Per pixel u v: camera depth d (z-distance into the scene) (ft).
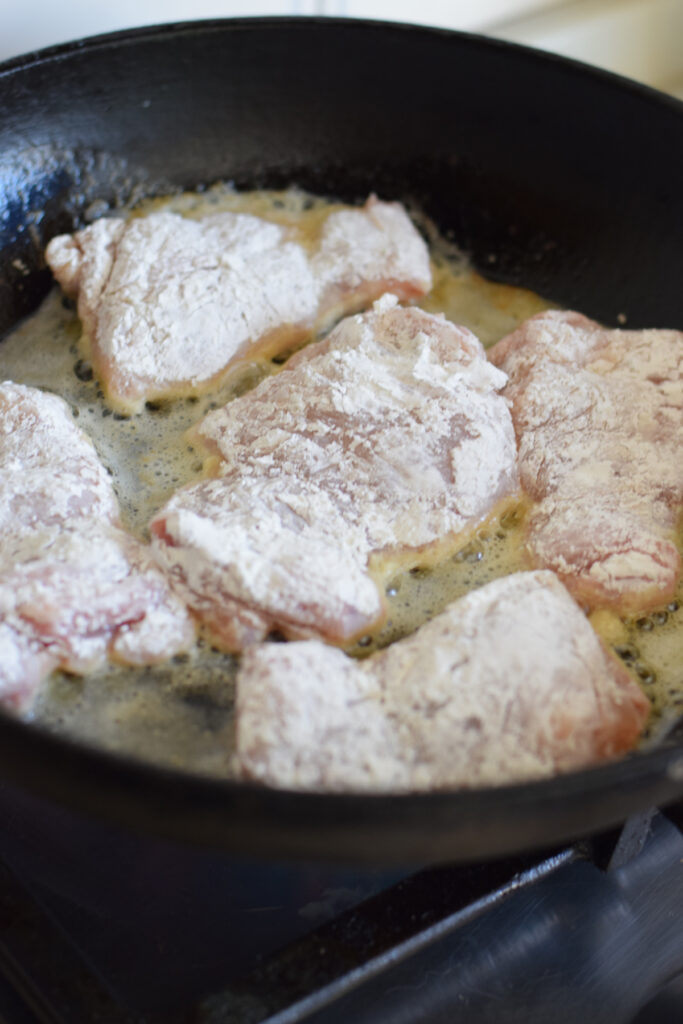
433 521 1.58
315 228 1.96
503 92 1.89
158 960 1.50
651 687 1.53
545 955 1.57
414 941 1.52
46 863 1.56
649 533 1.58
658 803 1.33
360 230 1.87
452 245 2.01
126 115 1.90
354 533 1.56
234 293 1.76
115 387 1.72
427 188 2.01
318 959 1.50
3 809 1.60
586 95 1.84
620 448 1.64
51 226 1.90
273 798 1.25
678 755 1.29
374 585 1.54
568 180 1.92
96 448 1.71
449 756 1.39
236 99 1.94
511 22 2.29
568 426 1.66
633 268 1.89
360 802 1.25
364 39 1.88
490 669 1.43
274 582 1.50
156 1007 1.47
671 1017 1.60
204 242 1.82
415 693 1.42
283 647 1.45
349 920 1.53
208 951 1.51
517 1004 1.54
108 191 1.94
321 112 1.96
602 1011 1.55
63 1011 1.46
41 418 1.64
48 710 1.49
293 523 1.56
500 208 1.98
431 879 1.55
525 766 1.39
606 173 1.88
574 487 1.62
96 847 1.57
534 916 1.58
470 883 1.55
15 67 1.79
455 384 1.64
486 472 1.60
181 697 1.50
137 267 1.78
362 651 1.53
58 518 1.57
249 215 1.90
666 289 1.86
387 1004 1.52
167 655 1.52
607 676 1.46
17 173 1.85
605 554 1.56
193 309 1.74
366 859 1.28
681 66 2.49
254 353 1.78
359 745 1.39
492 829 1.27
